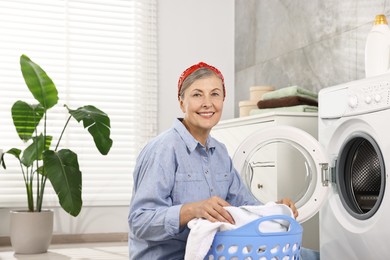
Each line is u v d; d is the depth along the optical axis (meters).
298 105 2.72
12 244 3.47
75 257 3.32
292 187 2.49
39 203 3.52
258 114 2.76
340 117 2.13
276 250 1.35
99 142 3.33
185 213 1.38
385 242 1.85
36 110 3.44
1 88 3.92
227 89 4.31
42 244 3.47
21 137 3.52
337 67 2.91
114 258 3.29
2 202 3.84
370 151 2.06
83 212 4.01
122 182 4.10
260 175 2.50
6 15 3.94
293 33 3.38
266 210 1.43
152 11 4.19
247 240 1.31
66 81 4.05
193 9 4.28
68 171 3.27
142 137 4.15
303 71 3.26
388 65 2.15
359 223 2.02
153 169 1.48
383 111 1.87
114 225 4.07
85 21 4.09
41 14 4.02
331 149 2.20
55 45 4.04
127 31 4.16
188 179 1.54
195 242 1.31
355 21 2.75
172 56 4.23
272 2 3.66
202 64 1.58
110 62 4.13
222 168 1.68
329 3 2.99
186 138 1.56
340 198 2.15
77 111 3.38
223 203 1.38
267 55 3.73
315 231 2.63
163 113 4.20
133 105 4.16
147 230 1.43
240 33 4.20
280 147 2.49
